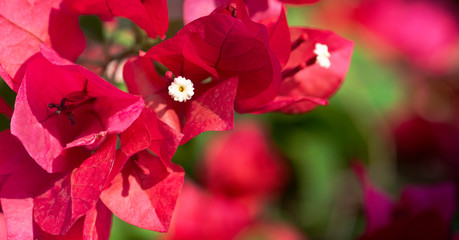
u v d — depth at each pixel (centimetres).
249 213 37
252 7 25
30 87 23
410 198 30
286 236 37
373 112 39
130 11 24
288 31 24
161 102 24
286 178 38
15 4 23
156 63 25
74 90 23
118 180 23
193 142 34
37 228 23
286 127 39
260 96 24
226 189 37
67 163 23
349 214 38
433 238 28
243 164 37
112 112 23
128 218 23
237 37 23
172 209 23
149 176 23
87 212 23
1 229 31
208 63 24
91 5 24
